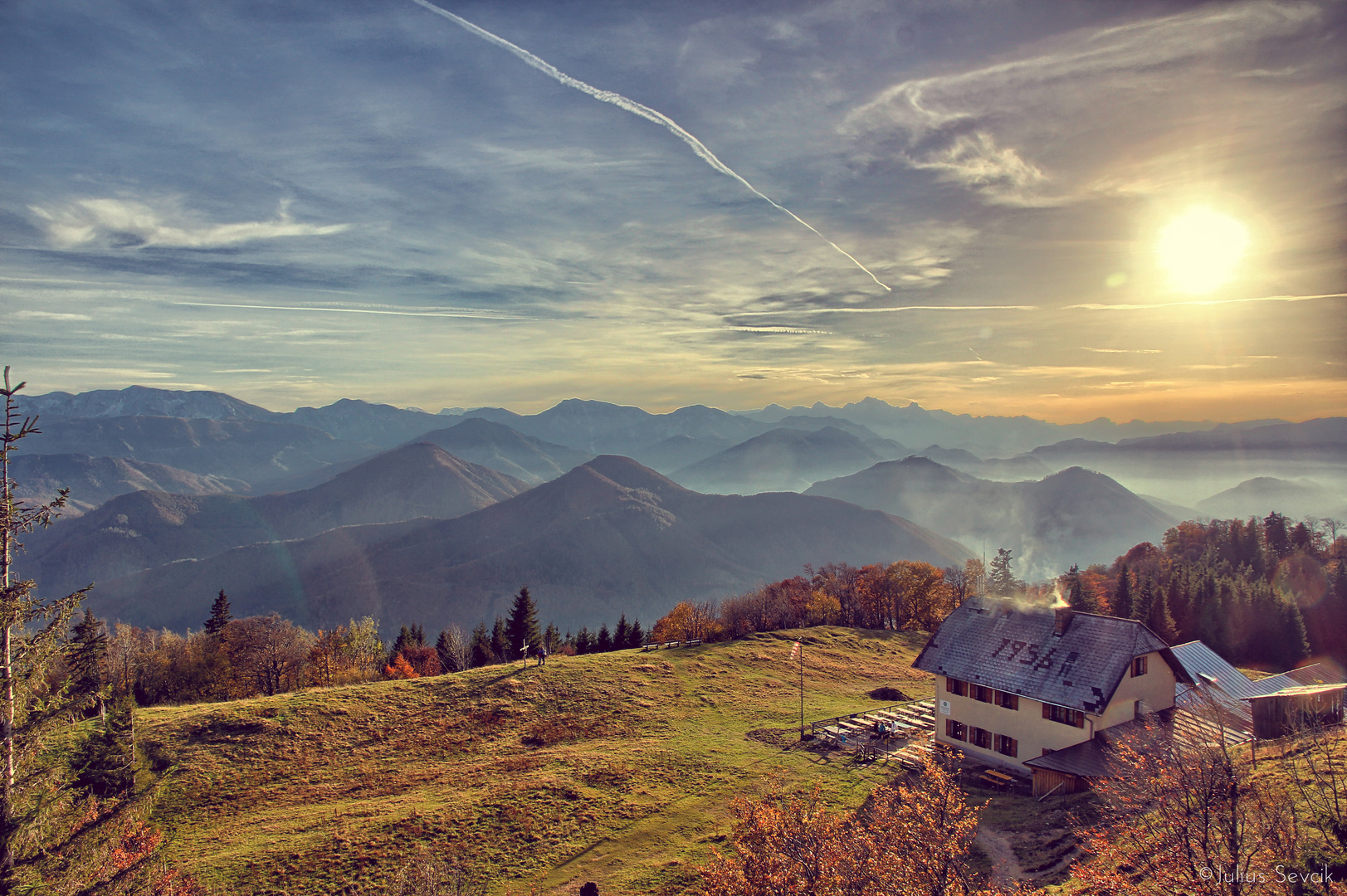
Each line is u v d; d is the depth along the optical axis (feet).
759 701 214.90
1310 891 46.68
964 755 152.87
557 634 422.00
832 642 302.45
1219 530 527.81
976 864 97.50
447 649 365.81
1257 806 53.67
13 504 64.23
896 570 386.32
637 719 195.93
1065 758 128.67
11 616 61.41
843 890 57.62
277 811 139.95
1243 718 123.54
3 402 63.72
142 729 175.83
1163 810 54.90
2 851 60.08
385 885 106.73
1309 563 401.08
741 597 400.67
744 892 63.16
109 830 69.41
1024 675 143.43
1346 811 59.31
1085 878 59.21
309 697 203.92
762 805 71.97
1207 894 47.96
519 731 186.60
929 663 162.20
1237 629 315.58
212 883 107.45
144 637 345.51
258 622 305.73
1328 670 181.06
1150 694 138.00
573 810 133.08
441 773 158.10
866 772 147.64
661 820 129.49
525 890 106.01
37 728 63.26
